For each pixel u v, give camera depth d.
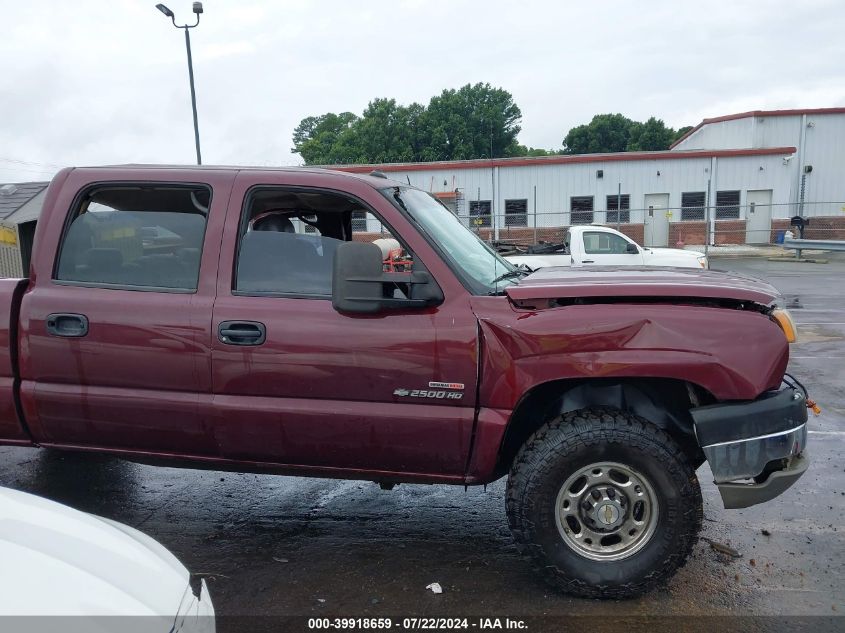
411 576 3.59
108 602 1.89
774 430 3.16
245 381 3.45
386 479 3.53
